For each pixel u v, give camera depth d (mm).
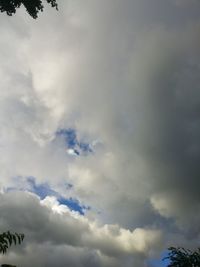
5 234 3902
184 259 19219
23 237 3975
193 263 19219
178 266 19250
